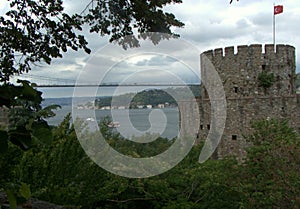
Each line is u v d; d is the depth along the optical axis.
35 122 2.13
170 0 7.20
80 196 8.32
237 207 10.58
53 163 8.12
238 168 10.66
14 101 2.11
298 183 8.77
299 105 27.41
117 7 6.93
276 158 9.74
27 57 6.75
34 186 7.62
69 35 6.74
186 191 11.49
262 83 29.50
